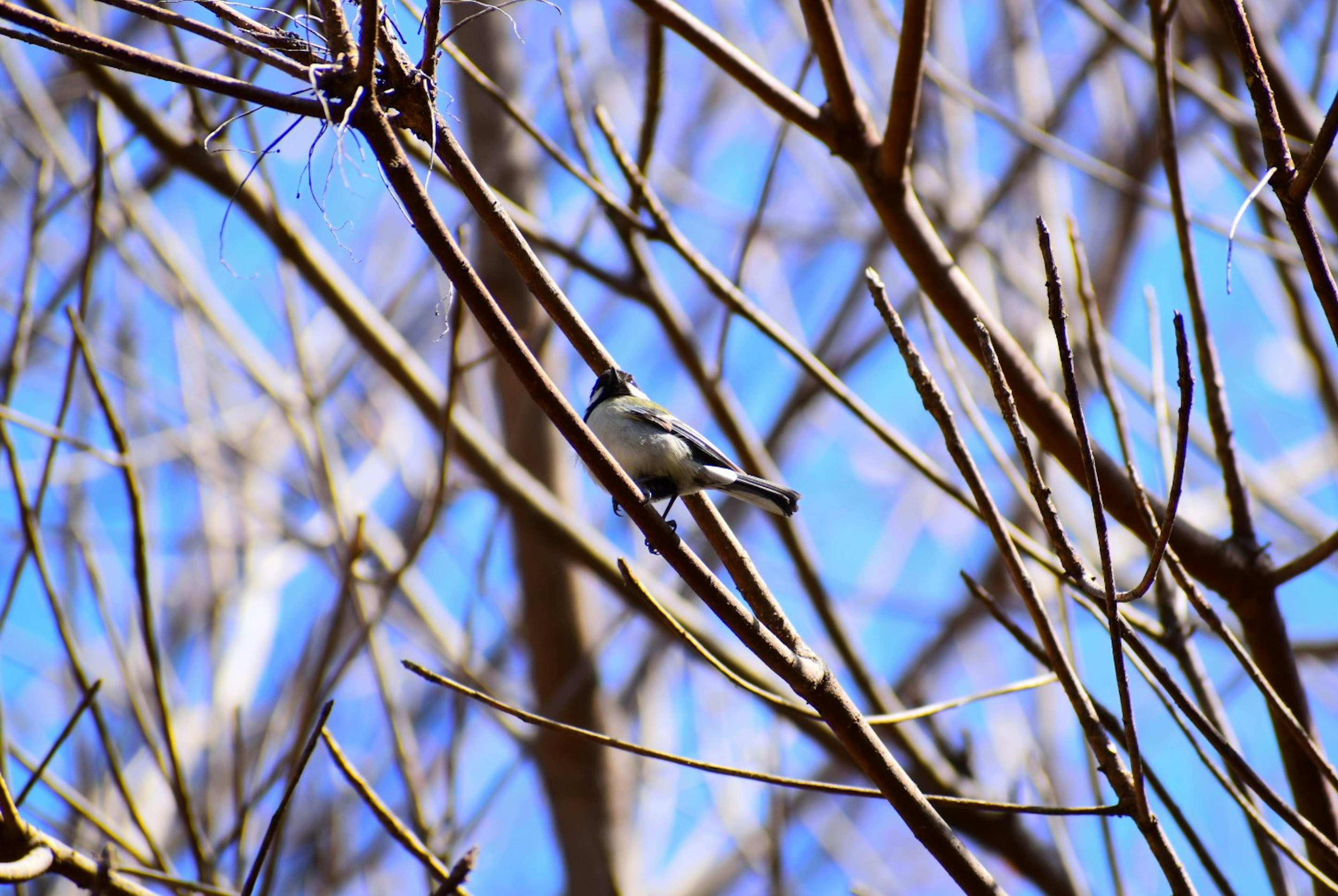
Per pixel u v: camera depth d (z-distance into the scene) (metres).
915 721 9.12
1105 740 4.86
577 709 11.28
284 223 9.05
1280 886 5.82
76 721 5.57
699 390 9.08
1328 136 4.13
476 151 12.16
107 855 5.65
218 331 9.84
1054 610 9.54
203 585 11.61
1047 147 8.27
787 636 5.28
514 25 5.36
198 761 10.31
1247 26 4.36
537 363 4.66
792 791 11.73
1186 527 6.44
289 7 6.13
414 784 7.47
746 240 8.60
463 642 9.48
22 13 4.15
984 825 8.80
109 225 10.07
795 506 7.23
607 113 7.30
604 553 9.96
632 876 10.68
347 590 7.50
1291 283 9.45
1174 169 6.49
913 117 6.72
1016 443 4.68
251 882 4.86
